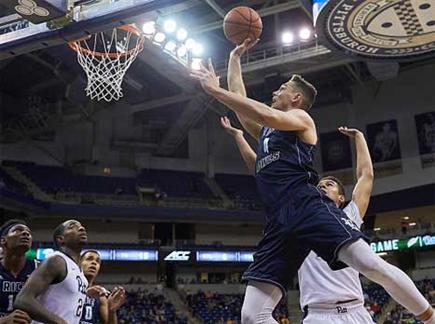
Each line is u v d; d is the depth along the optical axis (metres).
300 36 22.69
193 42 18.02
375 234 29.97
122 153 31.59
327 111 32.16
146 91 28.84
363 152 4.66
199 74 3.21
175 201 30.80
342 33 13.04
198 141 33.41
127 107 29.84
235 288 30.52
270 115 3.03
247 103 3.03
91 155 30.64
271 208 3.14
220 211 30.44
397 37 13.22
